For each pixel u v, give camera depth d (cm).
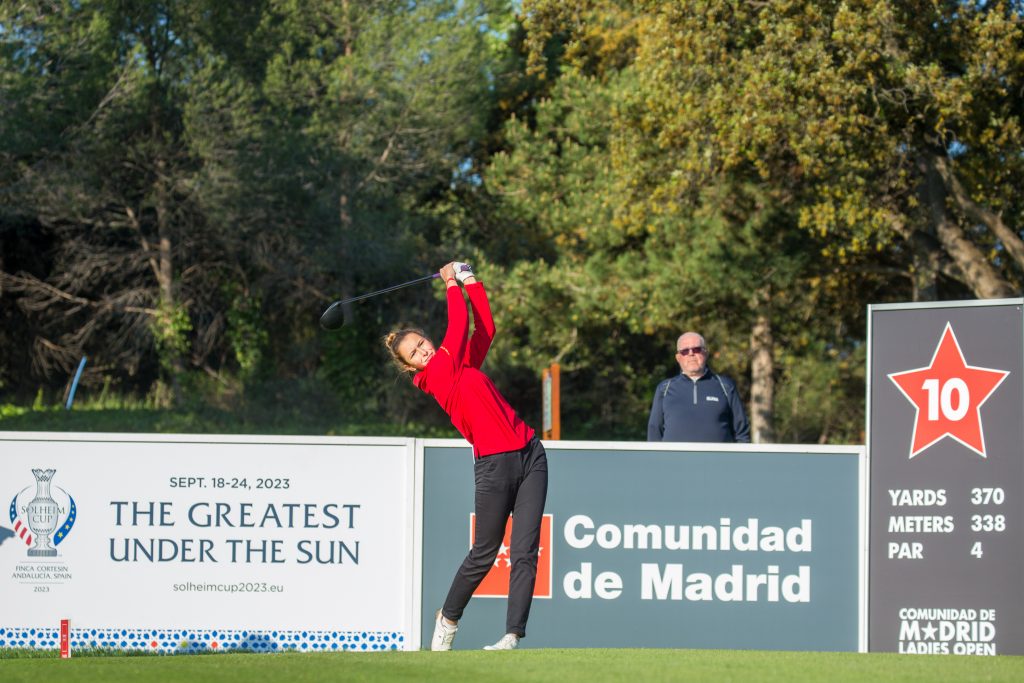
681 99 2888
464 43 4312
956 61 2841
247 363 5031
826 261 3556
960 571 1176
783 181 3297
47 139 4019
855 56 2695
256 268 5078
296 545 1188
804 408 4803
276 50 4491
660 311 3572
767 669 775
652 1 2917
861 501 1208
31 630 1166
